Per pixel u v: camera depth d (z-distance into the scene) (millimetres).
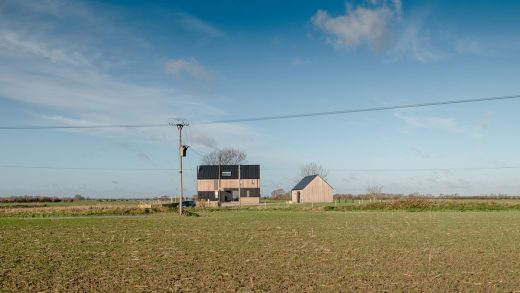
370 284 16078
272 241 28188
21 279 17062
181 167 57719
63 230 36500
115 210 63250
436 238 29344
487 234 31656
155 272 18297
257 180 113625
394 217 50281
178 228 37656
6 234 33438
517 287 15617
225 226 39344
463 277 17172
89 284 16219
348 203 95562
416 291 15062
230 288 15547
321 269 18797
